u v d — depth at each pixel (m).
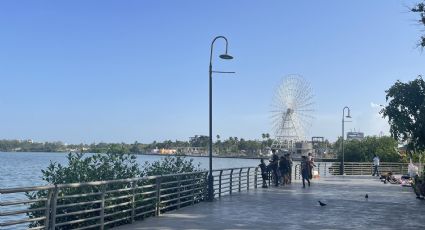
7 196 21.36
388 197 21.94
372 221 14.28
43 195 11.80
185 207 16.83
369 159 56.66
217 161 76.75
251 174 25.84
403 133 16.30
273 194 22.22
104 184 11.63
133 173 14.09
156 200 14.59
